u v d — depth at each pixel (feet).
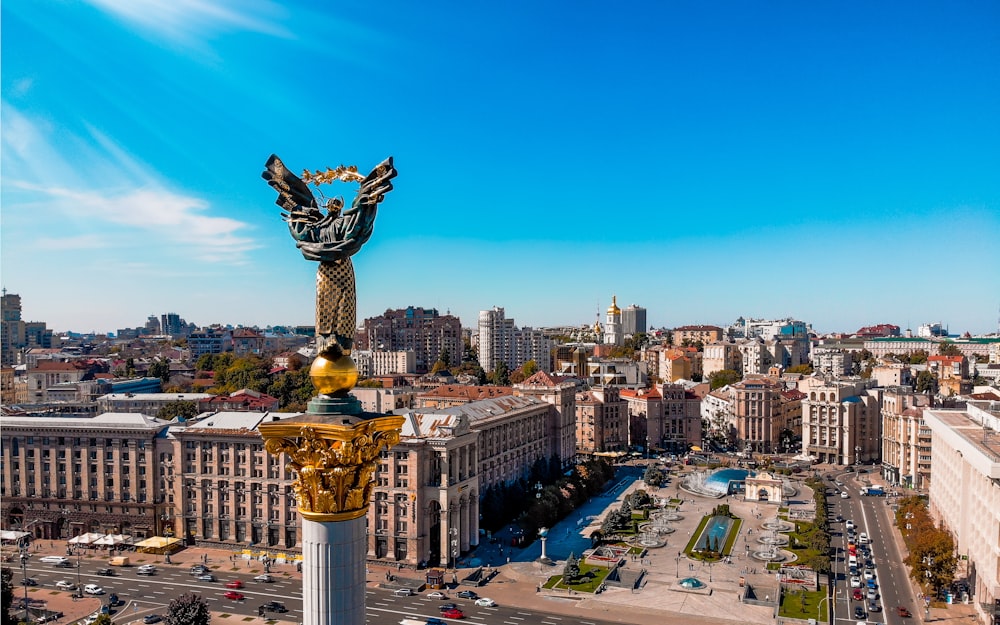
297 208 159.94
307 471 147.54
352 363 157.99
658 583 628.69
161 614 561.02
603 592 608.60
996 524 516.32
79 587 598.34
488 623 543.39
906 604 580.71
